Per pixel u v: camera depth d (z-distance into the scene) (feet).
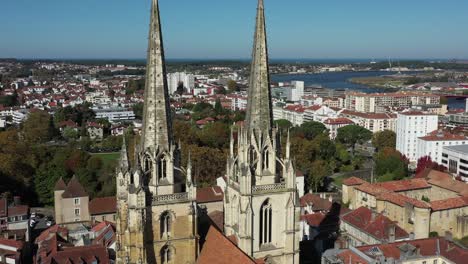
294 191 344.49
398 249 449.89
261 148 331.98
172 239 315.58
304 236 578.66
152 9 297.94
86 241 526.16
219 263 306.35
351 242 565.53
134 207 301.22
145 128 305.12
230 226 356.79
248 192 329.31
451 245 453.58
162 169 309.63
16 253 482.28
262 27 325.42
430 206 586.04
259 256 344.28
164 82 304.30
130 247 306.14
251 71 332.39
